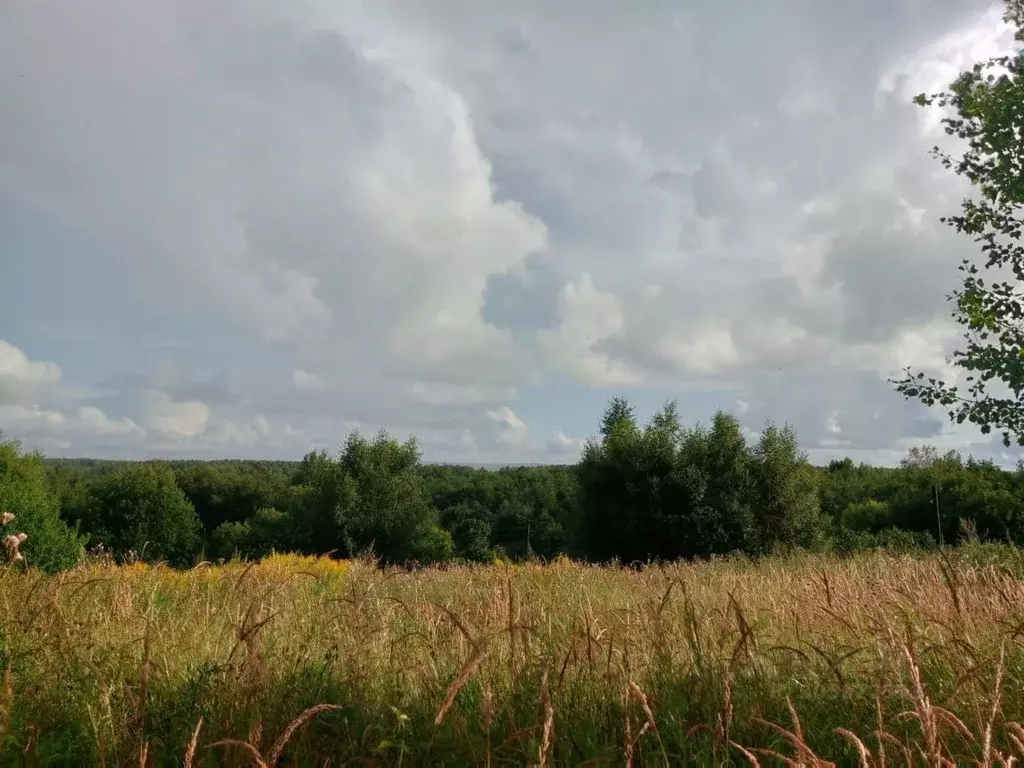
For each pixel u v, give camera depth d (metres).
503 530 66.88
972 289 8.93
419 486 36.72
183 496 48.69
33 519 15.57
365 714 2.85
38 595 4.36
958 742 2.52
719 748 2.51
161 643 3.72
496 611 4.23
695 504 24.33
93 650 3.59
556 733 2.66
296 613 4.93
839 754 2.58
